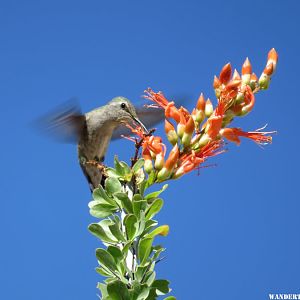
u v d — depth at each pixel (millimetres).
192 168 5145
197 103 5469
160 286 4734
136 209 4785
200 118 5422
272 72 5594
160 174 5090
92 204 5004
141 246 4676
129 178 5066
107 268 4719
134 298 4402
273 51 5637
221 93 5305
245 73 5527
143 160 5086
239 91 5398
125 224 4746
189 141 5242
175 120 5355
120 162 5086
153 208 4922
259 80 5598
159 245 4941
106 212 4996
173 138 5281
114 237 4848
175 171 5141
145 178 5152
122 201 4840
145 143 5176
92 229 4859
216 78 5387
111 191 5004
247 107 5395
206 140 5250
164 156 5121
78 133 9656
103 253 4684
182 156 5266
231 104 5383
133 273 4703
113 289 4398
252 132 5645
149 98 5730
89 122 9586
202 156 5309
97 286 4641
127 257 4750
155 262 4738
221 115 5277
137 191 5078
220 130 5480
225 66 5340
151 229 5066
